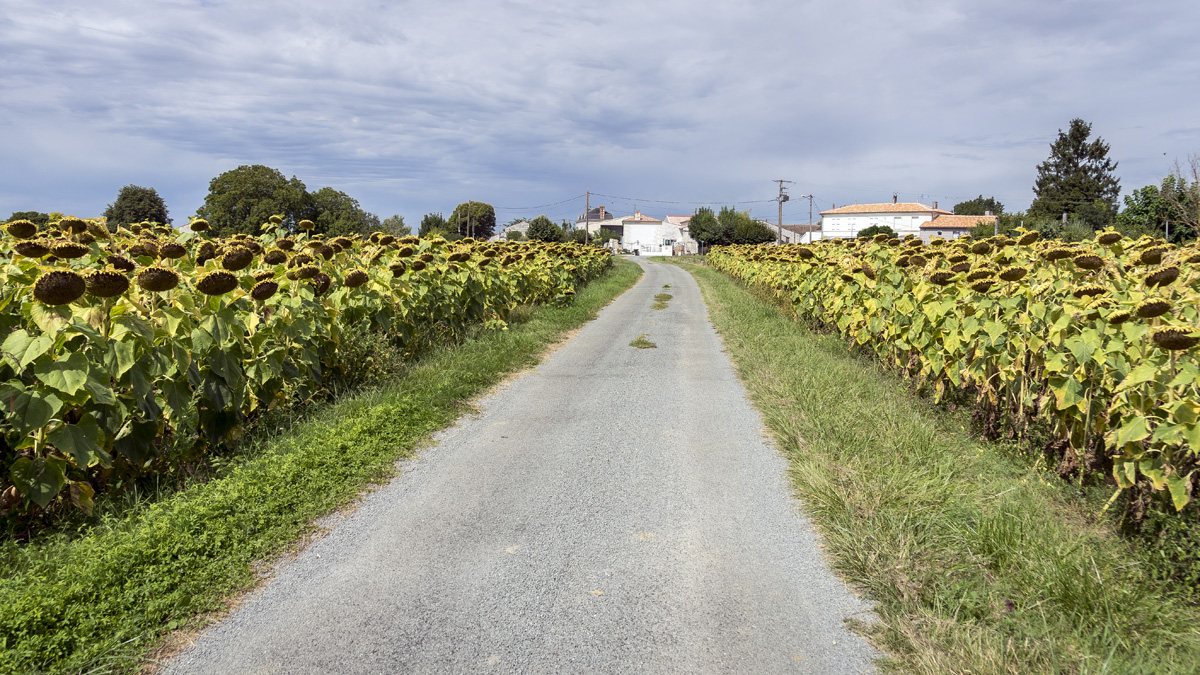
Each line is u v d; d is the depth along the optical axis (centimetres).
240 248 524
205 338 465
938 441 539
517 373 870
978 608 305
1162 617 299
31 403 354
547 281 1648
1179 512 344
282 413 584
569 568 356
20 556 343
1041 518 392
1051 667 264
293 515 409
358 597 328
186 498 414
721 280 2925
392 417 596
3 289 404
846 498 422
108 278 387
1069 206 7019
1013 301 517
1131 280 546
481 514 426
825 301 1104
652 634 297
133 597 311
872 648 286
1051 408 478
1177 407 335
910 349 721
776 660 279
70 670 264
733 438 582
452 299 1023
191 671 272
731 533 397
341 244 823
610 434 596
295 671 272
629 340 1165
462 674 270
